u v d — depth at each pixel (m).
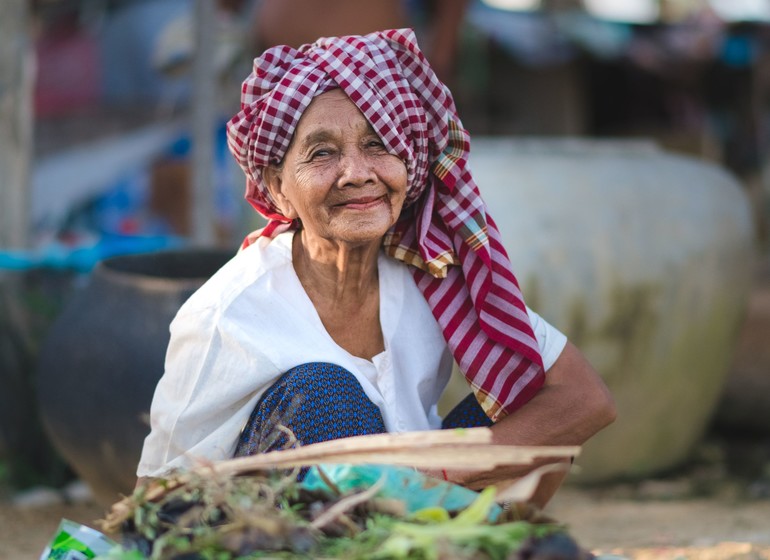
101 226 13.54
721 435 8.47
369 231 3.24
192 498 2.71
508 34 15.66
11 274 6.56
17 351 6.54
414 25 12.72
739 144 18.39
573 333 6.61
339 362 3.39
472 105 16.61
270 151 3.30
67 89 13.56
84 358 4.97
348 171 3.19
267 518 2.55
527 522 2.64
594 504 6.70
